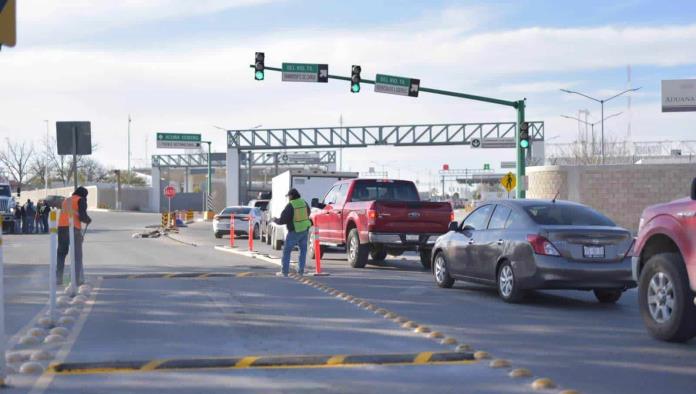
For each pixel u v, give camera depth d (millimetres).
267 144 74625
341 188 22438
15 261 24219
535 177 43531
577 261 12570
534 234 12883
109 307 12922
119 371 8297
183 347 9539
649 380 7926
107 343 9805
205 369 8391
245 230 39469
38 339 10055
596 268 12508
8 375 8039
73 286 14430
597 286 12578
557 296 14641
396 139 73875
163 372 8258
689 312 9336
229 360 8711
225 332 10578
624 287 12750
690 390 7527
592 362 8766
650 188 41344
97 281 16812
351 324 11227
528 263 12852
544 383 7676
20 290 15617
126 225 61781
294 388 7621
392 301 13742
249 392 7469
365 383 7816
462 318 11844
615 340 10062
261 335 10352
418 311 12570
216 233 40562
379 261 23188
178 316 11953
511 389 7586
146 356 8992
